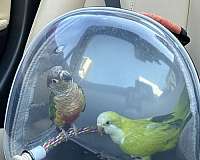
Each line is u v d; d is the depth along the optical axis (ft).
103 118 2.27
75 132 2.39
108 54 2.33
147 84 2.20
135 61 2.25
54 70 2.46
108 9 2.41
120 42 2.31
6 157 2.59
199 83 2.16
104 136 2.29
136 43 2.27
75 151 2.41
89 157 2.38
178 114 2.14
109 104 2.28
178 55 2.18
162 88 2.18
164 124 2.15
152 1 2.90
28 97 2.57
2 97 3.56
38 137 2.50
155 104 2.18
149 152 2.18
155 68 2.20
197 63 2.78
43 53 2.52
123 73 2.27
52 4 3.14
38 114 2.52
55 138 2.44
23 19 3.80
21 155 2.41
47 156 2.43
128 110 2.22
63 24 2.49
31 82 2.56
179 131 2.15
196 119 2.11
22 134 2.56
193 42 2.82
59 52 2.46
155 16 2.50
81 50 2.40
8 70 3.65
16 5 3.84
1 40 3.80
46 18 3.13
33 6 3.84
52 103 2.44
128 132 2.20
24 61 2.59
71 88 2.38
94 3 3.09
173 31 2.52
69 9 3.11
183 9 2.86
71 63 2.41
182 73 2.15
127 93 2.24
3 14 3.84
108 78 2.30
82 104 2.35
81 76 2.37
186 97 2.13
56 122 2.45
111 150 2.28
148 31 2.26
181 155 2.18
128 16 2.34
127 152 2.22
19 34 3.79
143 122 2.18
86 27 2.42
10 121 2.62
